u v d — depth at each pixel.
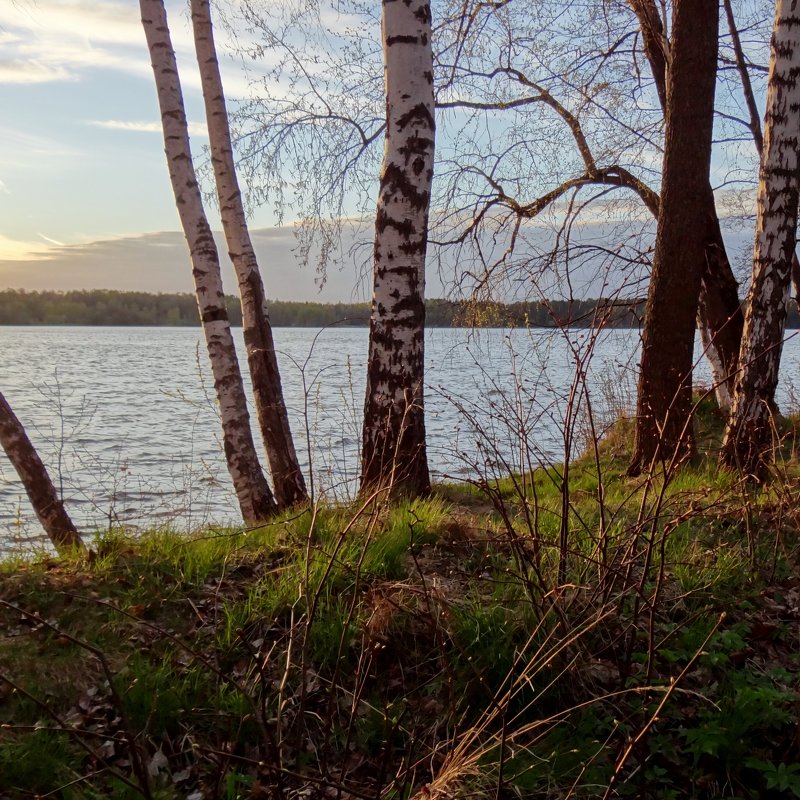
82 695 3.59
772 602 4.56
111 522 5.39
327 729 3.03
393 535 4.80
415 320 6.96
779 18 7.41
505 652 3.71
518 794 2.99
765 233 7.62
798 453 8.40
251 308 8.36
